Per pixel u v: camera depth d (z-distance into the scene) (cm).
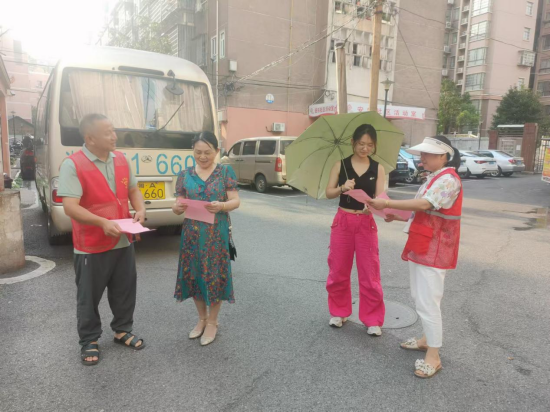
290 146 313
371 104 1213
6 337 310
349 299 338
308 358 286
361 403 236
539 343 312
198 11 2234
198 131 538
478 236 687
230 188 301
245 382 255
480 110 4041
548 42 4338
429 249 263
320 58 2241
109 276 283
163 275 459
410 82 2548
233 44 1991
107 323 337
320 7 2209
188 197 299
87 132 261
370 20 2311
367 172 313
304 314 361
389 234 686
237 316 354
